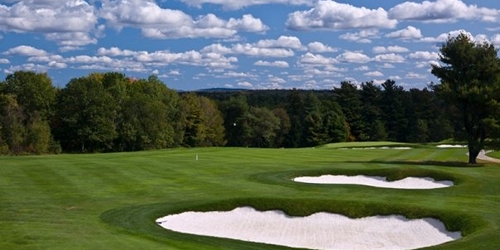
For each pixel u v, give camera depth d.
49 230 17.64
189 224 21.89
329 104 133.88
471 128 44.75
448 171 35.75
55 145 83.19
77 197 25.42
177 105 107.38
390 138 136.00
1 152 75.69
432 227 20.80
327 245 20.11
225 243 16.92
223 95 183.88
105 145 89.81
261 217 22.81
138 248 15.34
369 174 34.56
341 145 80.81
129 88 102.12
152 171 35.91
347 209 22.48
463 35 44.09
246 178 32.75
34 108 88.12
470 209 22.16
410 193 27.30
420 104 135.62
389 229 21.22
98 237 16.78
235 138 124.56
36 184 29.41
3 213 20.95
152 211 21.92
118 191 27.42
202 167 38.84
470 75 43.69
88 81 88.81
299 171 35.16
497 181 31.84
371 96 138.38
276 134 130.50
